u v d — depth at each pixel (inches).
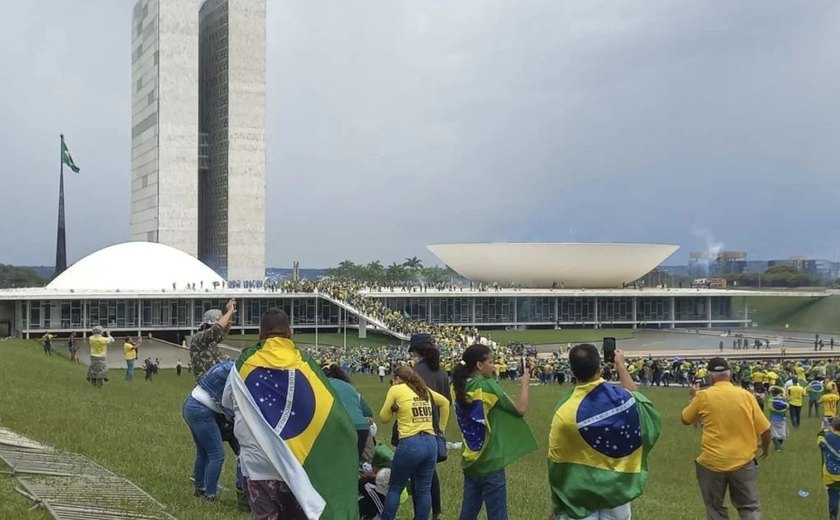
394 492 425.1
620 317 4729.3
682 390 2050.9
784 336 4281.5
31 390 992.2
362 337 3575.3
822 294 5113.2
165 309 3762.3
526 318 4542.3
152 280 3873.0
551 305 4606.3
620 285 5142.7
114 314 3693.4
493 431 415.2
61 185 4874.5
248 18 4963.1
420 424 424.8
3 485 449.4
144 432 776.9
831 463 703.1
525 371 424.8
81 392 1131.9
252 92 4977.9
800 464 1066.7
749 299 5290.4
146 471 564.4
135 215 5428.2
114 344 3184.1
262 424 318.7
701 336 4138.8
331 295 3799.2
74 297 3582.7
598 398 344.2
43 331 3582.7
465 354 421.4
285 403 322.7
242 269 4965.6
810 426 1407.5
